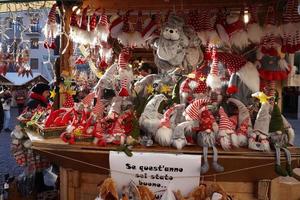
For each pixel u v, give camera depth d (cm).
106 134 179
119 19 235
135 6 255
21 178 297
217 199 165
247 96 199
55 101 253
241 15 215
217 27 210
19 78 811
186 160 164
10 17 326
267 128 165
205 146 165
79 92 293
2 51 381
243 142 169
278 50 212
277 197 201
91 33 236
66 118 201
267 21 208
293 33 200
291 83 248
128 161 169
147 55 302
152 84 214
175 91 200
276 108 169
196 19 216
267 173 179
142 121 178
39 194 289
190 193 168
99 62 306
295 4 197
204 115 171
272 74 213
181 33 211
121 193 173
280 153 162
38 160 284
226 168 173
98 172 201
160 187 170
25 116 274
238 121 179
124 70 214
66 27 258
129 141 173
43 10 305
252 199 191
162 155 166
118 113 191
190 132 173
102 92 223
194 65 229
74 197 213
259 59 217
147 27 229
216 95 198
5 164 465
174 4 247
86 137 179
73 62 276
